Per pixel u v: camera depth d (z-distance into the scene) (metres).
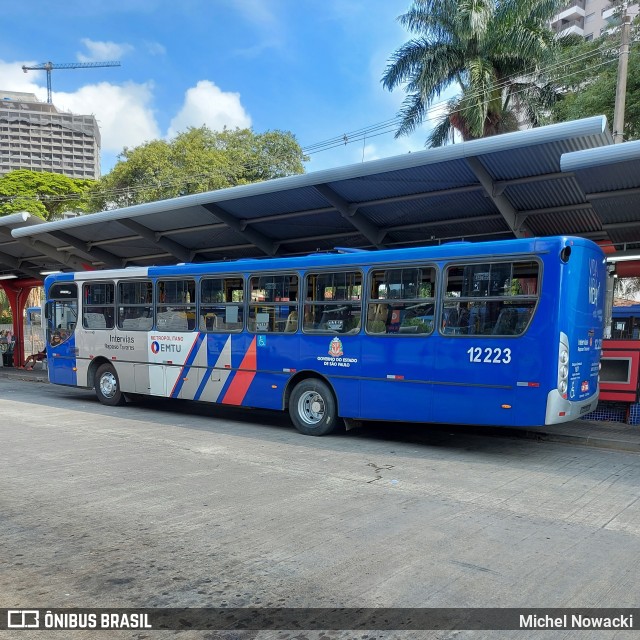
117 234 17.00
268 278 10.07
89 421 10.84
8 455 7.85
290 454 8.07
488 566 4.26
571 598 3.78
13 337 24.98
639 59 16.31
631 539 4.86
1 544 4.66
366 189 11.70
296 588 3.89
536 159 9.72
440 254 8.27
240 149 31.67
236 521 5.20
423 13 23.08
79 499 5.84
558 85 22.17
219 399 10.68
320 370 9.37
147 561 4.32
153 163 30.16
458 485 6.53
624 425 10.34
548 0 22.11
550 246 7.45
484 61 22.17
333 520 5.25
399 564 4.28
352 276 9.10
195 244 17.05
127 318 12.28
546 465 7.62
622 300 27.05
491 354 7.78
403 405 8.51
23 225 18.39
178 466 7.28
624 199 9.87
